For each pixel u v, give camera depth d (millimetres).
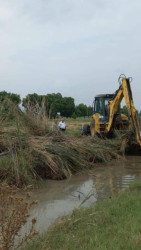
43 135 14375
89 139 16125
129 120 17328
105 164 14727
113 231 5973
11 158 11227
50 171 12055
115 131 18250
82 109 78500
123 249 5164
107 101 20016
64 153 12891
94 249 5184
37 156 12039
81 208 7762
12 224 5113
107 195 9359
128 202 7676
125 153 17109
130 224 6156
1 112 13523
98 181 11406
